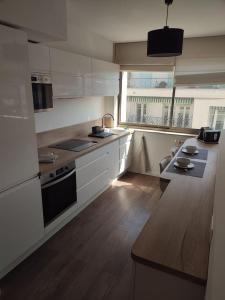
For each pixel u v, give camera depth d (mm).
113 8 2400
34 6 1850
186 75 3787
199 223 1373
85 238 2570
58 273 2090
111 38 3834
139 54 4012
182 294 1063
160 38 1890
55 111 3201
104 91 3646
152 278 1107
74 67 2836
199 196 1731
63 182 2535
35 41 2328
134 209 3195
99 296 1870
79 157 2754
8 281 1995
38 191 2143
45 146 3082
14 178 1854
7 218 1853
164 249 1139
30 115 1907
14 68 1699
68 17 2725
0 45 1571
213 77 3623
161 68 3930
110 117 4379
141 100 4551
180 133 4133
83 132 3867
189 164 2402
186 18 2664
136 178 4297
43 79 2270
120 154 3953
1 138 1684
